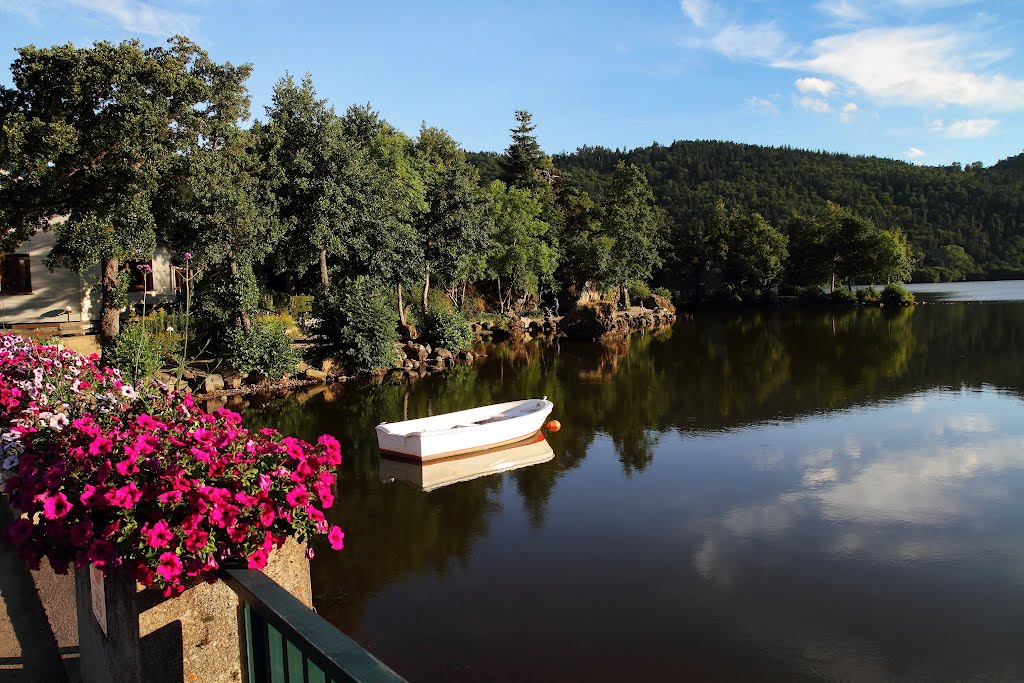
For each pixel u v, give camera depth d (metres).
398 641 7.73
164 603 2.40
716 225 71.19
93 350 20.56
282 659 2.25
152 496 2.55
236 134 21.28
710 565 9.67
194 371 20.62
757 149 167.00
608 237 53.41
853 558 9.84
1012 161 186.62
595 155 162.50
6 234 18.16
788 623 8.10
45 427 3.68
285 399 20.59
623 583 9.12
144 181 18.03
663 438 16.69
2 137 15.91
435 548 10.24
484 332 39.66
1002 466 14.03
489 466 14.37
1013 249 112.19
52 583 5.03
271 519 2.57
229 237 21.08
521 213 45.75
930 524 11.05
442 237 33.03
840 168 148.25
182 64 18.62
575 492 12.74
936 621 8.12
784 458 14.88
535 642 7.70
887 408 19.72
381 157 40.75
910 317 47.66
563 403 20.83
